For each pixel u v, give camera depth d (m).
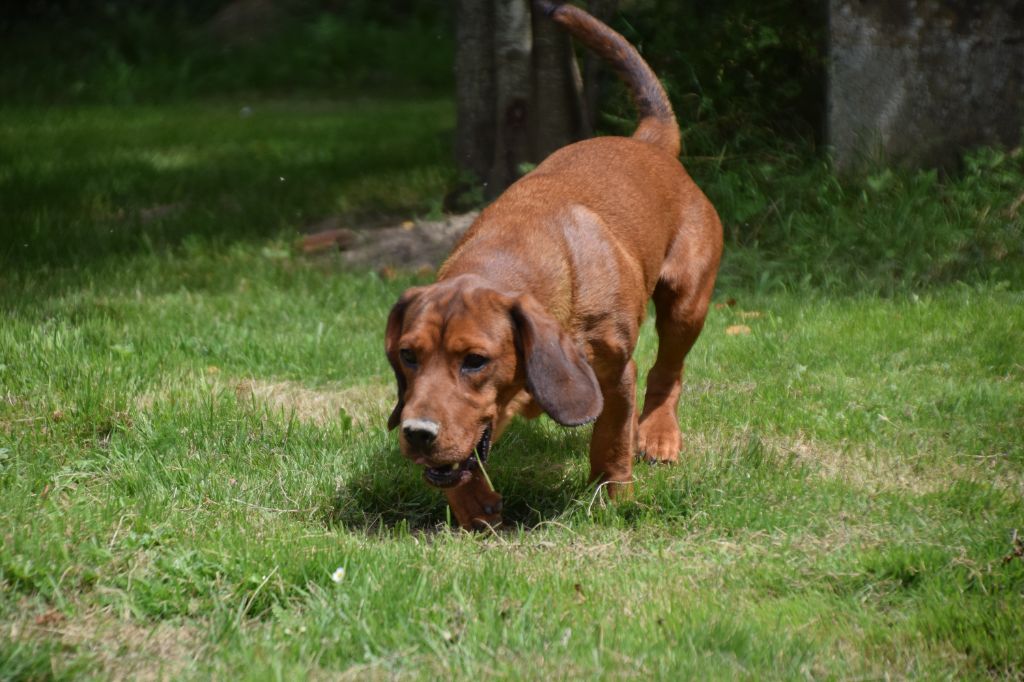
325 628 4.98
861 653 4.86
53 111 25.42
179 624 5.13
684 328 7.37
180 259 12.34
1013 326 9.43
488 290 5.66
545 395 5.52
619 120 13.01
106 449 7.13
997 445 7.28
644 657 4.70
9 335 8.76
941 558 5.59
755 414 7.96
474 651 4.77
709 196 12.33
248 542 5.73
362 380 8.80
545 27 12.95
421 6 32.59
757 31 13.21
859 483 6.79
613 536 6.10
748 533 6.08
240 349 9.28
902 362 8.97
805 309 10.32
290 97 28.44
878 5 12.28
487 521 6.23
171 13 32.50
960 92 12.40
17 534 5.52
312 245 12.84
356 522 6.56
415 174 15.66
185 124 23.20
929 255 11.22
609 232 6.42
